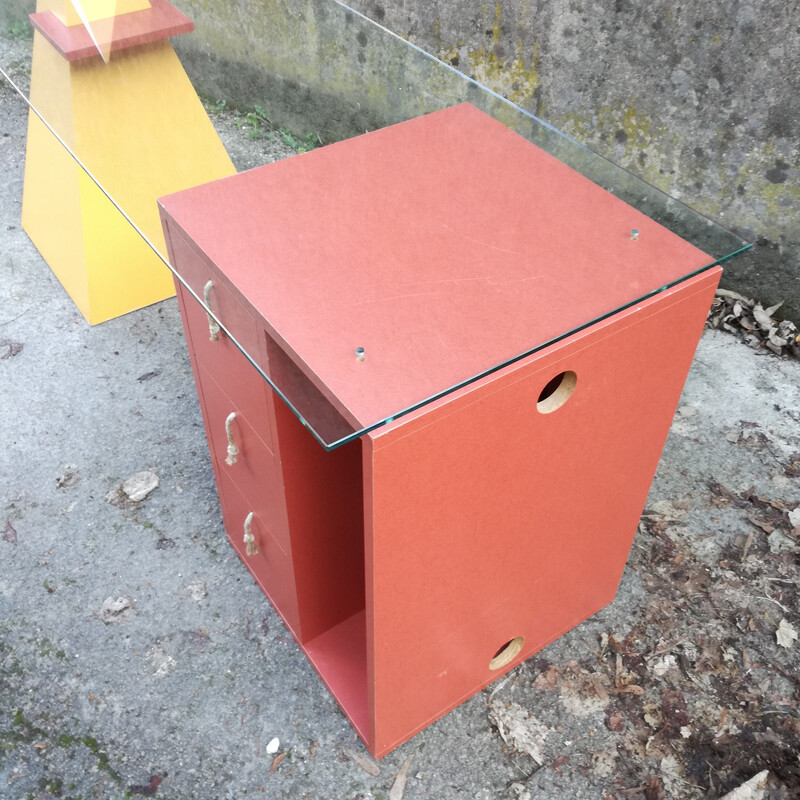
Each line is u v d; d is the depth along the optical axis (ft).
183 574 8.38
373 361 4.72
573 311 5.10
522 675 7.61
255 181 6.19
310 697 7.45
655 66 9.70
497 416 5.02
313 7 6.70
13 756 7.03
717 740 7.10
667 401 6.31
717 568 8.36
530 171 6.33
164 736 7.18
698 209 10.41
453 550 5.73
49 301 11.29
